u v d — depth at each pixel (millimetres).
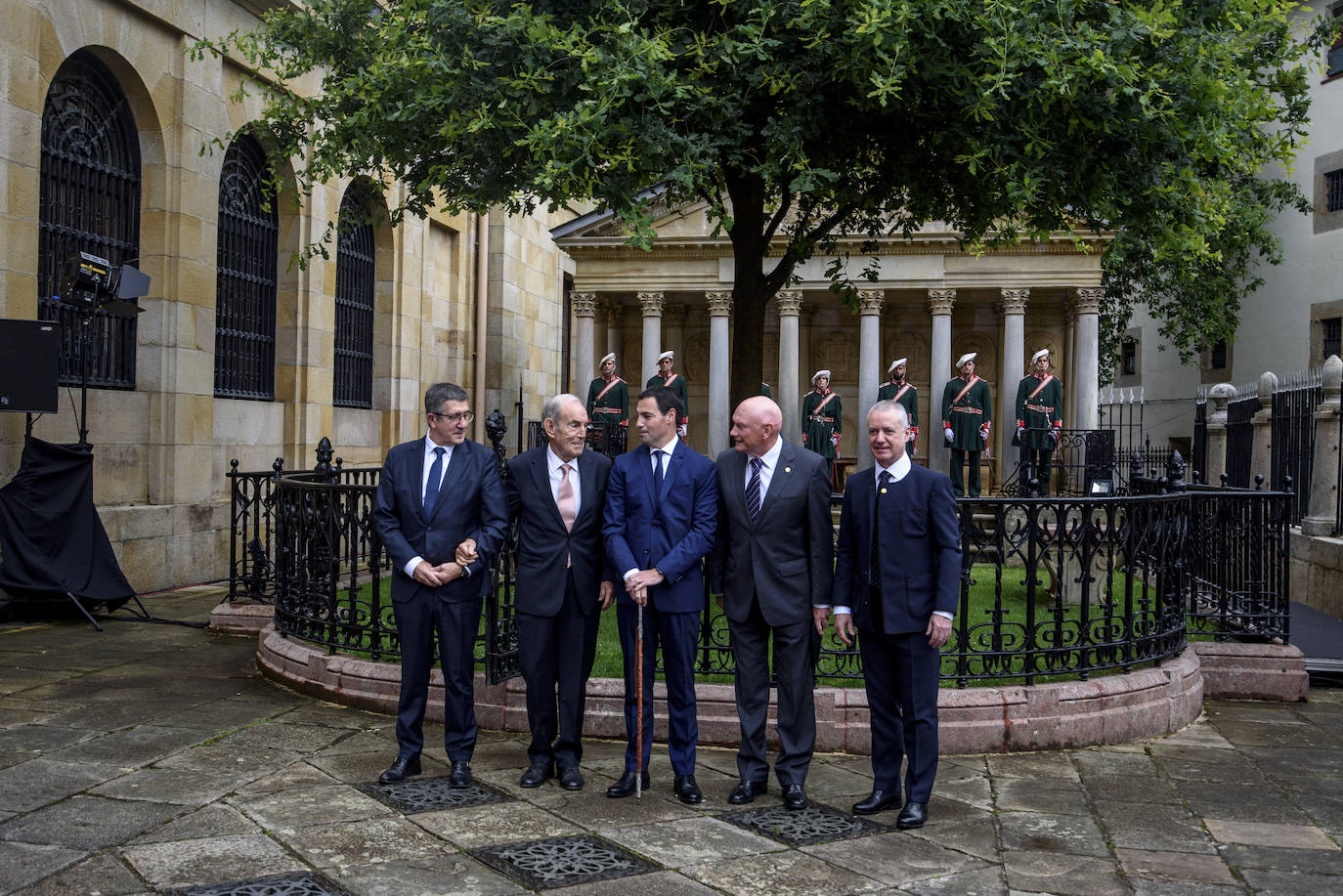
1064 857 4473
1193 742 6469
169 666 7824
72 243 10875
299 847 4309
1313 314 24109
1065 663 6590
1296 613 10758
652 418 5215
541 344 24312
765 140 8008
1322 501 11586
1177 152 8070
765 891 4016
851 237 22688
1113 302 27062
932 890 4078
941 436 23328
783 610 5105
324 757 5598
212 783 5113
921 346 25766
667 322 26719
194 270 12125
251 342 13922
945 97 7762
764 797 5207
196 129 12148
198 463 12289
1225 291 24156
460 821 4695
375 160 8633
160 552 11578
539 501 5324
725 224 8000
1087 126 7672
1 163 9484
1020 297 22969
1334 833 4840
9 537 9305
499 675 6285
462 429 5434
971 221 9578
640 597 5039
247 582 9617
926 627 4887
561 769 5273
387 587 10305
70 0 10430
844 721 6047
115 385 11477
